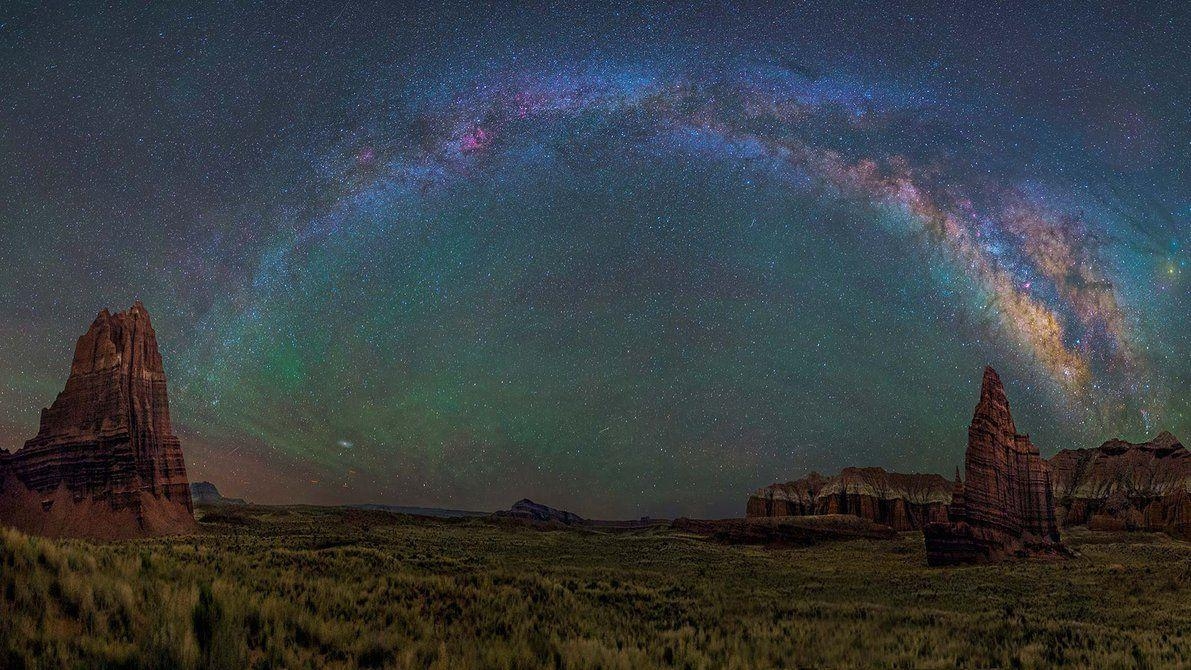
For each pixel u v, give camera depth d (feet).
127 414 253.03
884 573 219.82
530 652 59.21
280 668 47.14
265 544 182.80
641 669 57.93
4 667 39.40
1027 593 159.94
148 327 275.80
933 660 67.82
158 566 66.95
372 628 62.34
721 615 93.40
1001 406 281.74
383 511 440.04
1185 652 76.33
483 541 296.10
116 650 43.37
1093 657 72.08
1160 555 271.69
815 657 68.59
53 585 50.96
